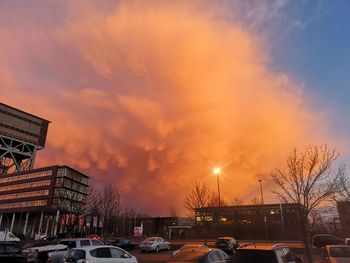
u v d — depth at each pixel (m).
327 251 15.56
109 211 60.66
